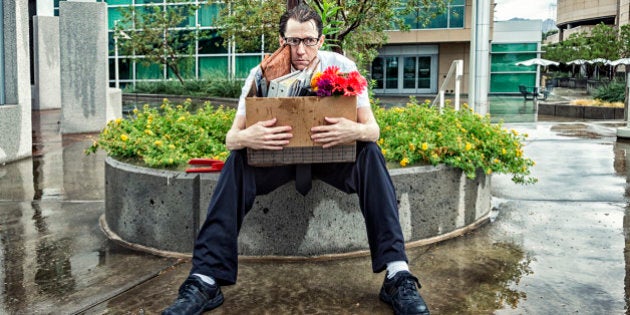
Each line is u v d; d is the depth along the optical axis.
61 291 3.08
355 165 2.93
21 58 7.82
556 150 8.67
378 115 5.18
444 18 33.41
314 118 2.82
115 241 4.00
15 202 5.32
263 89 3.01
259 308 2.82
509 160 4.52
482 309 2.78
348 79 2.81
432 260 3.52
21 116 7.93
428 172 3.89
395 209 2.88
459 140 4.18
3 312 2.81
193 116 5.23
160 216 3.73
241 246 3.57
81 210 4.95
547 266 3.40
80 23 11.63
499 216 4.59
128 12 26.38
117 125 4.92
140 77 28.77
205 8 26.91
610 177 6.39
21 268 3.46
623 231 4.14
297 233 3.55
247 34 12.90
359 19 6.30
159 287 3.12
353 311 2.78
